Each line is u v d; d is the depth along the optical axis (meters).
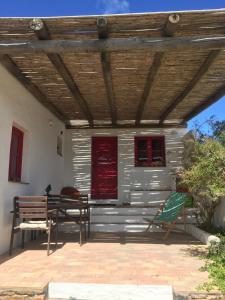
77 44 4.89
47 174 8.97
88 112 9.45
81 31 4.89
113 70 6.31
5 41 4.96
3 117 5.98
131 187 10.93
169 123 11.02
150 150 11.12
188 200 8.18
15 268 4.81
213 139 7.17
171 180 10.68
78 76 6.57
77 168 11.10
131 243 6.96
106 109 9.23
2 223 5.89
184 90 7.42
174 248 6.41
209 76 6.61
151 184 10.89
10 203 6.28
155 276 4.45
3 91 5.99
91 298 4.06
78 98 7.88
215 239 6.30
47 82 6.93
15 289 3.94
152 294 4.01
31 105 7.65
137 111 9.52
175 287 3.99
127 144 11.11
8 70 6.18
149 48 4.88
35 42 4.93
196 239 7.45
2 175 5.92
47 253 5.74
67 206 6.50
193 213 8.55
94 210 9.02
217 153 5.76
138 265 5.05
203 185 5.79
